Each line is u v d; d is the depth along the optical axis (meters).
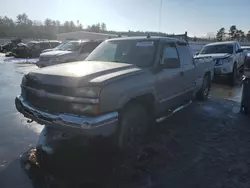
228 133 4.27
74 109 2.69
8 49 30.39
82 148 3.48
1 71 12.59
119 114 2.85
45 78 2.95
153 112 3.74
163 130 4.39
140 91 3.20
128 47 4.15
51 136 3.85
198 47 20.55
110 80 2.81
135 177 2.82
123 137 3.18
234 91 8.50
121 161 3.18
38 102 3.05
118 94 2.83
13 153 3.35
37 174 2.84
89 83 2.66
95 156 3.29
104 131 2.68
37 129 4.27
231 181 2.75
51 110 2.88
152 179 2.78
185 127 4.57
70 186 2.62
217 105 6.36
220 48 10.59
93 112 2.62
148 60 3.78
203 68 6.09
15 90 7.70
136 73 3.27
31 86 3.17
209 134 4.22
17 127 4.36
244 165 3.12
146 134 3.80
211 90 8.68
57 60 11.05
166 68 3.86
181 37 5.43
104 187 2.62
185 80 4.80
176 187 2.63
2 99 6.46
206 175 2.87
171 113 4.45
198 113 5.56
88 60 4.37
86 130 2.59
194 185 2.67
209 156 3.36
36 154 3.32
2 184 2.63
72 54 11.44
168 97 4.11
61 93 2.77
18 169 2.94
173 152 3.48
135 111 3.36
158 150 3.53
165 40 4.13
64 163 3.10
